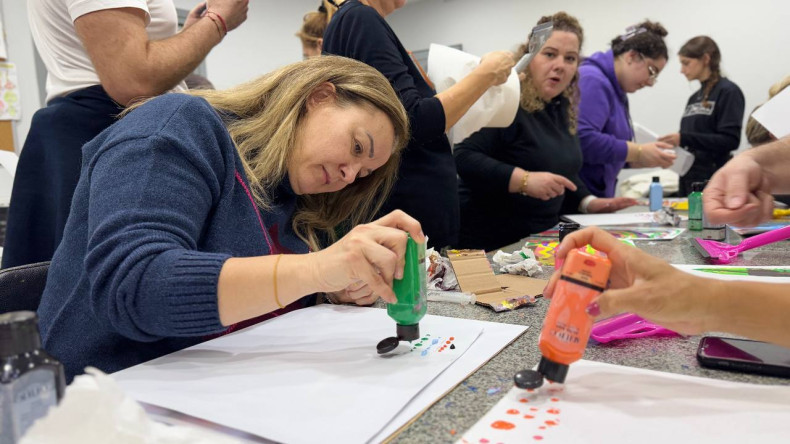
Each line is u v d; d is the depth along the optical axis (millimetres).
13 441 377
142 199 654
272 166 932
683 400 534
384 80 1014
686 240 1670
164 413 557
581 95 2783
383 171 1173
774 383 578
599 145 2713
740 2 4402
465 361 673
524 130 2191
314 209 1164
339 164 935
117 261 622
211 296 626
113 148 700
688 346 711
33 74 3221
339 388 596
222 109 963
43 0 1184
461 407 545
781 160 846
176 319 622
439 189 1566
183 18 4148
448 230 1627
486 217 2275
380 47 1390
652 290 537
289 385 611
